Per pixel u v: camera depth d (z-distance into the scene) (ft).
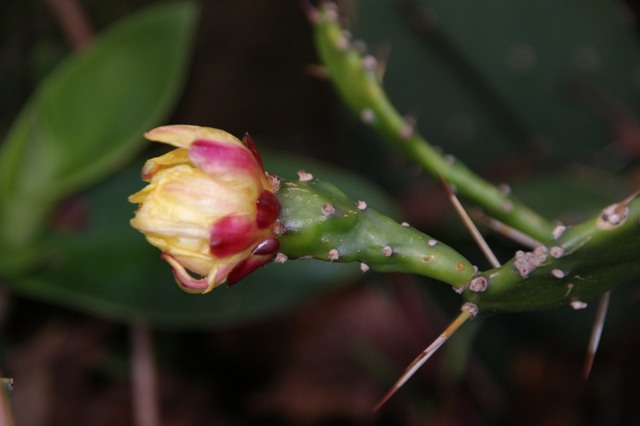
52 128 1.71
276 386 2.24
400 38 1.85
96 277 1.72
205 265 1.21
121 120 1.73
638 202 1.21
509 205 1.48
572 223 1.76
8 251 1.69
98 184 1.77
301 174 1.26
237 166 1.21
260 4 2.44
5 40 2.13
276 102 2.51
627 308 1.83
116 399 2.15
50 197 1.69
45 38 2.17
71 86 1.72
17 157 1.70
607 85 1.86
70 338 2.14
